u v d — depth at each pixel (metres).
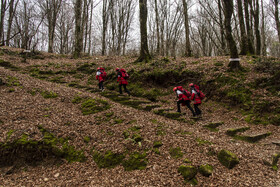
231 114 6.73
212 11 15.62
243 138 5.10
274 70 7.68
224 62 9.61
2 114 5.19
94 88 9.56
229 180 3.26
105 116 5.98
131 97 8.55
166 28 22.23
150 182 3.33
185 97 6.54
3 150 4.12
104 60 14.29
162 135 4.77
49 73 11.35
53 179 3.66
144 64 11.02
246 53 11.63
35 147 4.30
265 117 6.12
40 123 5.06
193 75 9.19
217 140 4.77
